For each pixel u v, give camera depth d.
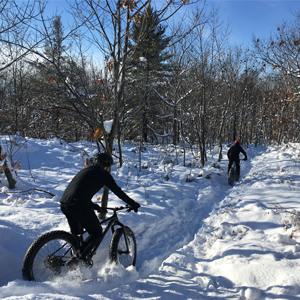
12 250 3.18
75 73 4.30
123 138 15.62
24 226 3.79
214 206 6.41
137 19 4.16
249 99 16.67
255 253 3.60
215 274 3.35
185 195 6.86
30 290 2.45
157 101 15.21
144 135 17.08
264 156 12.94
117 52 4.47
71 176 8.04
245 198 6.65
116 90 4.46
